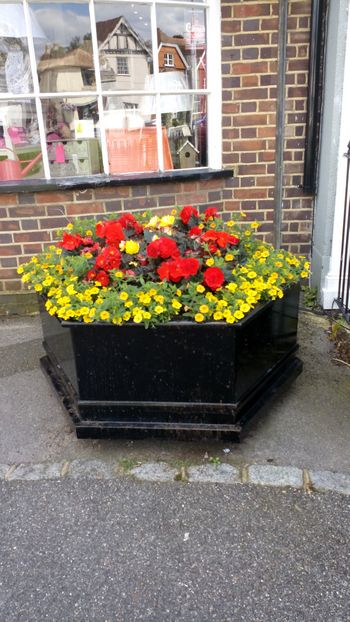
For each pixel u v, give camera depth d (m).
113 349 2.42
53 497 2.29
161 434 2.51
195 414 2.49
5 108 3.89
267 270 2.69
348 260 3.93
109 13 3.80
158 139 4.14
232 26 3.78
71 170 4.08
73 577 1.90
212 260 2.55
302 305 4.14
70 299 2.49
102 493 2.30
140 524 2.13
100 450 2.59
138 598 1.81
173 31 3.94
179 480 2.36
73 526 2.13
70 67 3.87
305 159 4.03
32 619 1.75
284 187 4.15
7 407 2.98
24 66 3.82
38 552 2.01
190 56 4.02
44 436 2.72
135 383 2.48
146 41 3.94
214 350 2.37
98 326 2.38
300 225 4.25
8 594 1.84
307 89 3.88
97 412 2.55
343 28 3.46
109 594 1.83
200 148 4.25
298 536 2.05
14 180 3.98
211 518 2.15
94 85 3.93
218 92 3.96
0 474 2.44
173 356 2.40
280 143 4.01
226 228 3.37
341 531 2.08
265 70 3.87
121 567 1.94
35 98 3.87
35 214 3.90
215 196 4.16
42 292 2.99
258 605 1.78
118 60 3.93
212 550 2.00
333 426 2.73
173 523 2.13
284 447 2.57
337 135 3.67
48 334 3.04
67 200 3.90
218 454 2.53
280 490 2.29
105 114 4.00
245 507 2.20
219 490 2.30
